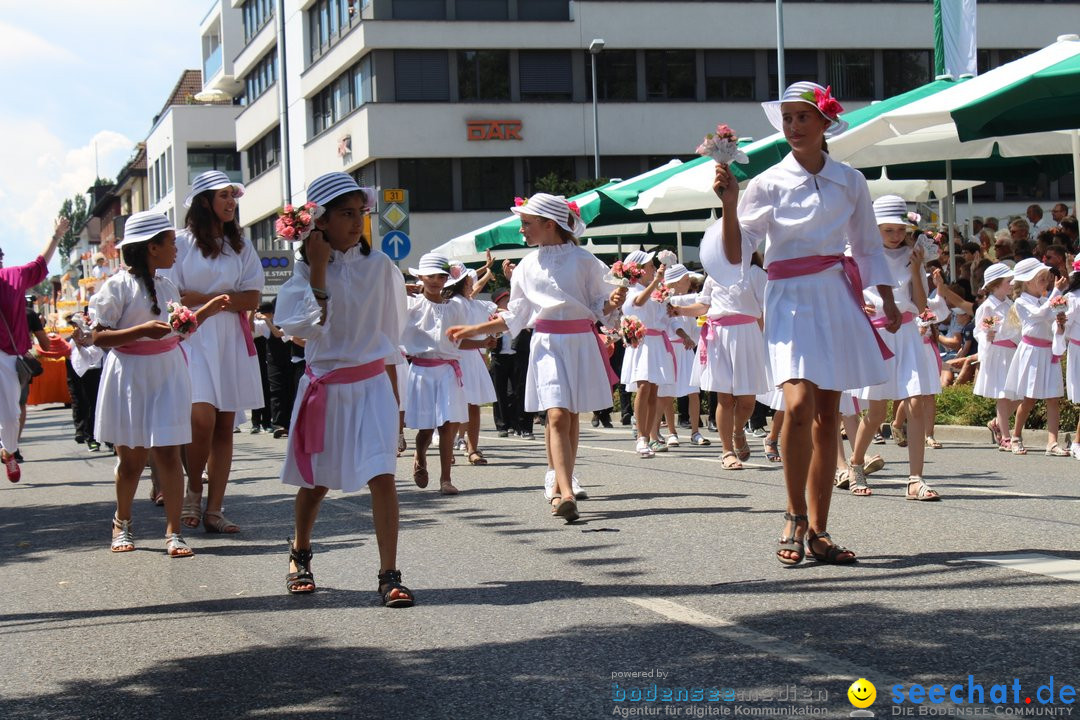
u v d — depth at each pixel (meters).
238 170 64.81
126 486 8.21
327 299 6.00
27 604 6.63
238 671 5.04
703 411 19.66
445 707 4.40
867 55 42.75
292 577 6.54
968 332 17.92
